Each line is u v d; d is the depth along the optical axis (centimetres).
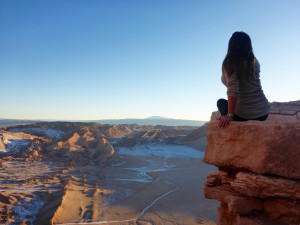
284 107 795
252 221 294
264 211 300
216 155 328
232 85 300
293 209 279
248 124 300
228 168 341
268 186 284
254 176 294
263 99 325
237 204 305
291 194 272
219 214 354
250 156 298
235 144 311
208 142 341
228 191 336
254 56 305
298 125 272
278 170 279
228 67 300
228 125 316
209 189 355
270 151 282
